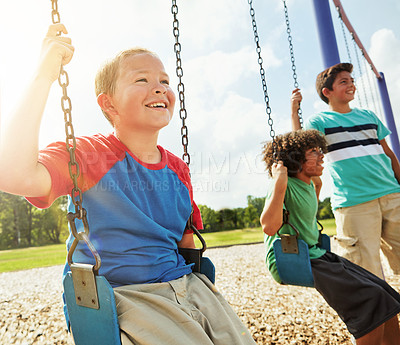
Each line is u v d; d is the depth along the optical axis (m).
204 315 1.04
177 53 1.39
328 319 2.71
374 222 2.22
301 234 1.79
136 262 1.03
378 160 2.32
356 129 2.37
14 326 3.37
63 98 0.93
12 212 30.11
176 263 1.15
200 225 1.37
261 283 4.40
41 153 0.95
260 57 1.99
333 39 3.33
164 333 0.90
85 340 0.91
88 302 0.89
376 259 2.18
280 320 2.78
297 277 1.70
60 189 0.95
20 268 9.42
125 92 1.12
